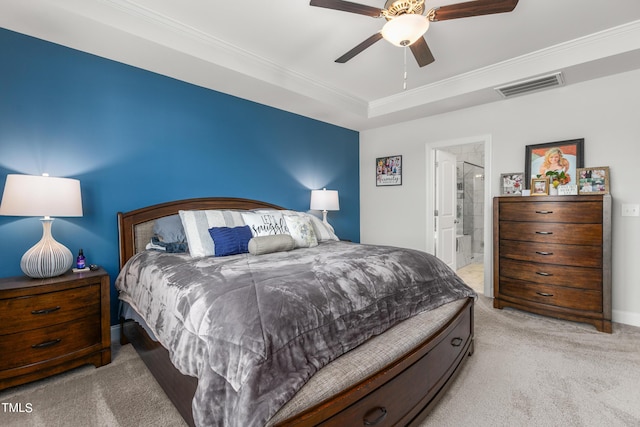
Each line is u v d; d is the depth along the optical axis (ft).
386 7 5.83
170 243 7.91
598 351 7.27
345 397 3.53
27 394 5.63
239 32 8.00
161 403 5.37
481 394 5.64
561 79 9.41
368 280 5.37
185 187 9.70
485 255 11.76
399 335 5.00
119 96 8.33
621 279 9.09
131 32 6.92
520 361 6.83
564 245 8.91
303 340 3.86
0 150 6.68
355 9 5.74
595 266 8.45
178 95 9.50
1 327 5.52
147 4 6.86
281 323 3.74
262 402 3.06
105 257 8.11
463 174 20.12
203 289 4.52
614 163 9.14
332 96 11.90
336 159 14.90
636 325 8.84
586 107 9.57
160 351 5.40
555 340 7.89
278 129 12.35
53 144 7.32
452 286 7.02
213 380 3.42
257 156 11.66
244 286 4.41
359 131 16.07
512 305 9.96
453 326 5.78
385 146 15.03
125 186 8.46
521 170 10.86
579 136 9.70
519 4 6.81
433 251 13.69
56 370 6.07
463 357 6.50
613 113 9.13
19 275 6.88
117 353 7.29
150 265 6.64
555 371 6.41
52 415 5.06
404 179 14.32
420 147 13.73
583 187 9.40
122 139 8.40
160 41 7.38
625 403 5.35
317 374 3.77
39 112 7.13
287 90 10.36
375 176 15.47
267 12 7.16
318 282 4.76
